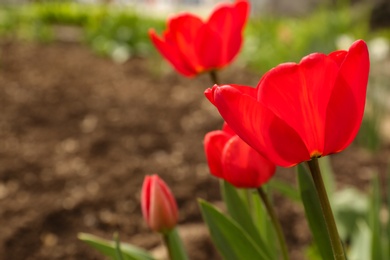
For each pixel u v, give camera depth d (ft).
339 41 24.23
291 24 32.81
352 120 3.27
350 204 11.02
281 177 14.19
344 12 29.99
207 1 46.32
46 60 24.71
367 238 8.24
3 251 11.02
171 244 5.82
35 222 11.89
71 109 18.16
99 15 31.42
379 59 22.22
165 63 23.95
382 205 12.61
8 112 17.74
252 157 4.54
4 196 13.02
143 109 18.43
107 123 17.12
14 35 30.53
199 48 5.95
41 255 11.03
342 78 3.17
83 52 27.53
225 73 24.98
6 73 21.99
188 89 21.12
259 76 24.99
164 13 43.21
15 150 15.29
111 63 25.43
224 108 3.26
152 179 5.25
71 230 11.87
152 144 15.84
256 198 6.05
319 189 3.41
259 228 6.10
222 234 5.44
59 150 15.33
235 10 5.96
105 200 12.87
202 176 13.99
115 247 5.23
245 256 4.96
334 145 3.33
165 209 5.22
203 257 10.85
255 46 28.14
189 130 16.92
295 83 3.19
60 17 36.29
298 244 11.60
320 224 4.51
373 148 16.26
